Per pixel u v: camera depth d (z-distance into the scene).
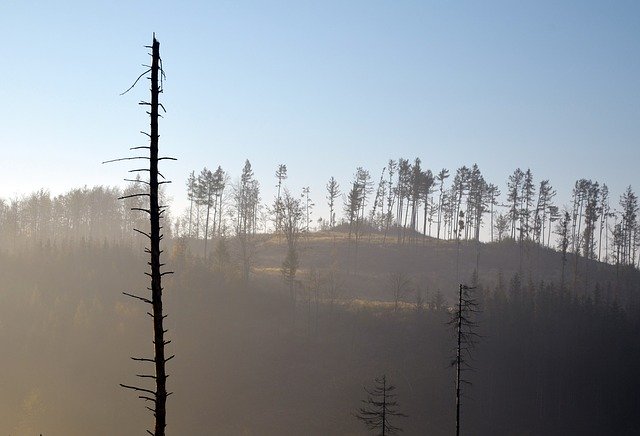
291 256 113.88
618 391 90.75
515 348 94.00
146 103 15.14
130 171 15.24
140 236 150.50
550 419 86.06
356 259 141.25
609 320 101.81
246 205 156.00
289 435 78.75
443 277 140.25
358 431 77.44
